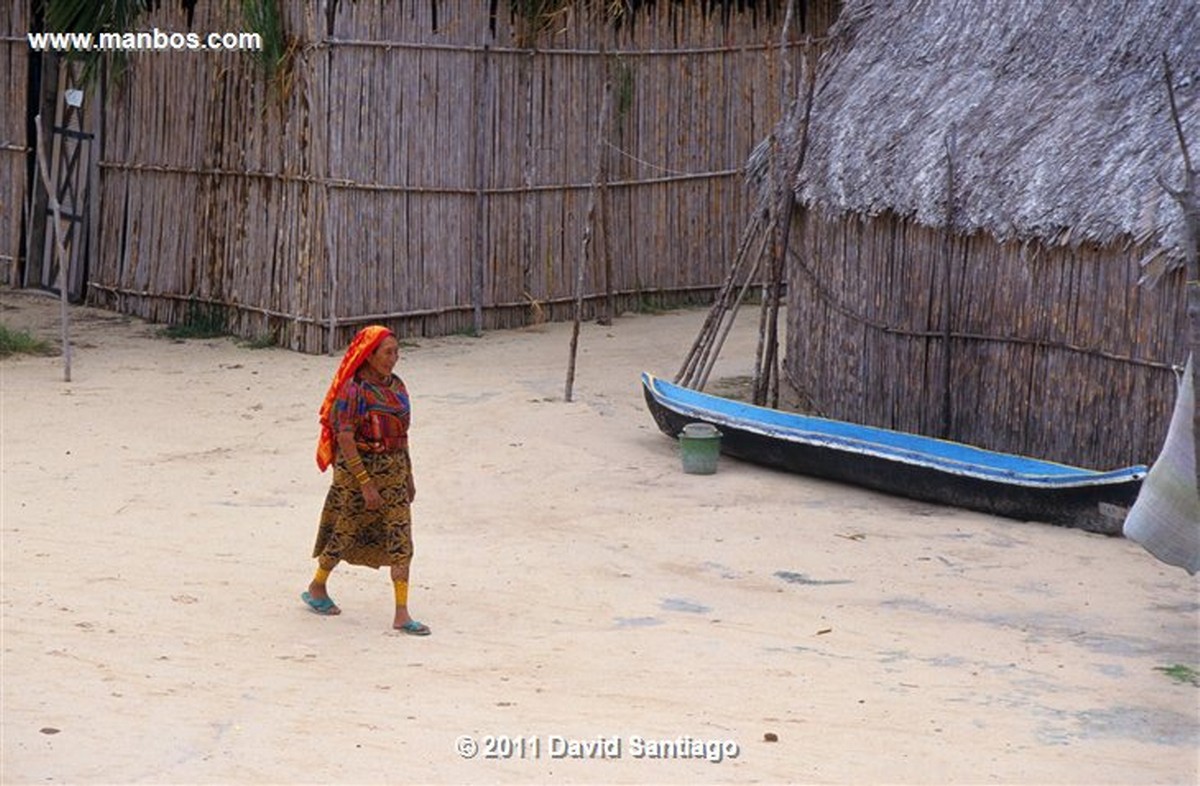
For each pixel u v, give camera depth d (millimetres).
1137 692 15555
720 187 42031
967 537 21812
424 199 36469
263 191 35875
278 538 20797
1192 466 14469
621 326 39031
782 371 34438
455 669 15781
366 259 35469
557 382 32125
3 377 31250
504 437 27047
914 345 27438
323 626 17109
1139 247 23188
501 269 38156
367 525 17156
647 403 27438
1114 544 21578
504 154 37812
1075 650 17000
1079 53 26750
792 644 17000
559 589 18938
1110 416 23922
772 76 42250
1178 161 23203
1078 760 13516
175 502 22484
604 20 38094
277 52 34844
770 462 25438
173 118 37625
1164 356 22938
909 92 28859
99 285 39719
